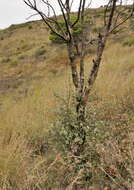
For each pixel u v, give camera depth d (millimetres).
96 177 2777
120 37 19453
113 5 3004
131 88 5852
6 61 25703
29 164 3250
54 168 2982
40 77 16734
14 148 3270
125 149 2953
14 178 2889
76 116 3059
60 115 3154
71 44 3166
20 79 17938
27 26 40625
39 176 2744
